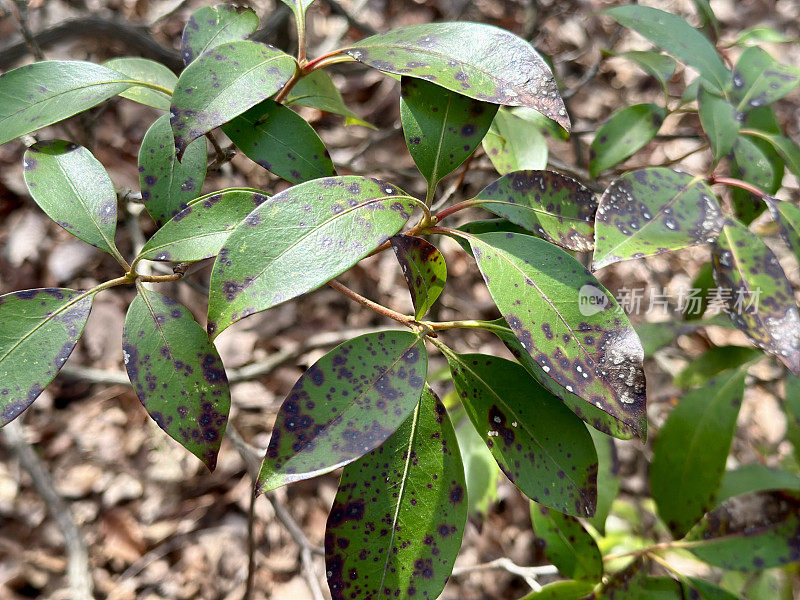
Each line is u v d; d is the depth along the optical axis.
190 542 0.78
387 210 0.23
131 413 0.86
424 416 0.25
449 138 0.26
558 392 0.25
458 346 0.85
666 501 0.35
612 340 0.23
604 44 1.01
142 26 0.65
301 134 0.27
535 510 0.35
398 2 1.04
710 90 0.33
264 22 0.66
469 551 0.78
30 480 0.79
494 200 0.26
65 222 0.26
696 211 0.26
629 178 0.26
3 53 0.58
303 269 0.21
